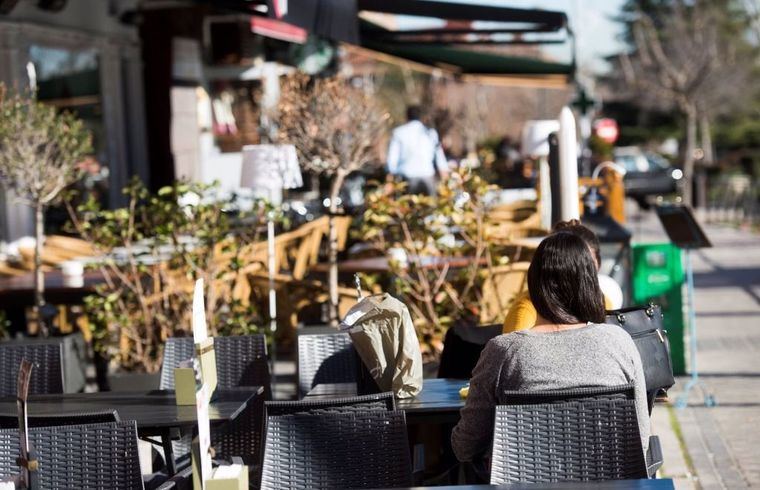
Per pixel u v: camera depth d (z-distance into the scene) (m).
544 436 4.17
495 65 17.98
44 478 4.32
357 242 12.34
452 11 10.30
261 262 8.76
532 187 17.91
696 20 46.09
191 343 6.29
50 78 13.34
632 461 4.14
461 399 5.23
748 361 10.37
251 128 17.67
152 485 5.24
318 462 4.38
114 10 14.98
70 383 7.14
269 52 18.23
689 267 8.74
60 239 11.40
